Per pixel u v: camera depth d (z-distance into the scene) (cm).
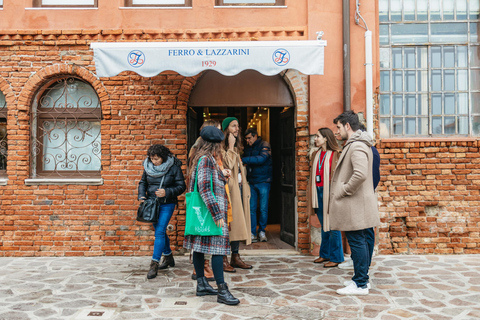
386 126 626
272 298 410
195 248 388
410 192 597
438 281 463
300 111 605
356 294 418
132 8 600
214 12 604
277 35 604
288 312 371
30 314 365
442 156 597
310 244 599
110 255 597
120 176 600
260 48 497
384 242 596
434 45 624
